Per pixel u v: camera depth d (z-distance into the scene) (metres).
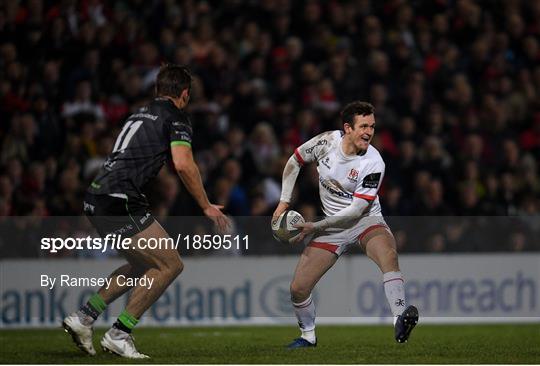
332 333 34.06
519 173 47.16
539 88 52.81
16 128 44.00
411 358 23.30
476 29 54.69
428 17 55.16
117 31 49.03
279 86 48.41
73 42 47.34
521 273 40.56
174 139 22.38
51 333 33.91
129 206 22.70
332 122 46.88
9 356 23.89
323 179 24.86
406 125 46.81
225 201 41.03
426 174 43.38
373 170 24.09
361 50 51.28
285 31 51.59
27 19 47.97
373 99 47.75
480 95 51.56
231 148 44.69
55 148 44.38
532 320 40.47
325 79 48.31
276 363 22.02
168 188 39.75
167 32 49.03
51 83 46.00
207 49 49.72
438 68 51.53
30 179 41.62
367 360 22.75
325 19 53.50
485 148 48.19
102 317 37.12
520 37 54.94
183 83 23.17
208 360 22.69
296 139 45.97
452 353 24.75
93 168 41.88
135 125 22.89
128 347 23.08
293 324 38.84
